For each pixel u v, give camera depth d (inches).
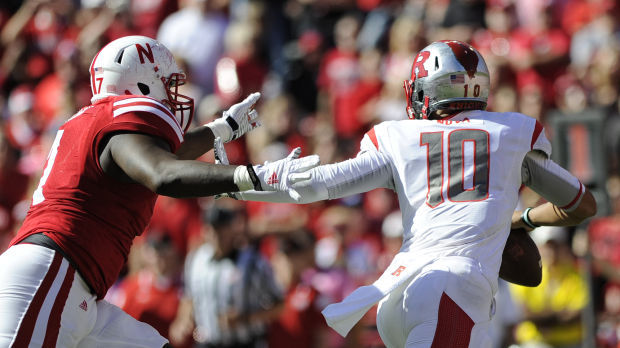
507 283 913.5
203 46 1418.6
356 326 927.0
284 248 968.9
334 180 502.0
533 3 1389.0
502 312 901.8
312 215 1088.8
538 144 523.2
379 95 1357.0
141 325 535.8
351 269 1041.5
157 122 471.8
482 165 509.0
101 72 515.8
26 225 486.6
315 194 499.8
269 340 927.7
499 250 510.9
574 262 994.7
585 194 544.1
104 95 515.2
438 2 1434.5
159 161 446.9
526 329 972.6
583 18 1387.8
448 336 485.4
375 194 1150.3
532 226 560.7
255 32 1432.1
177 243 1074.1
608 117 1218.0
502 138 514.3
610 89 1268.5
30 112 1429.6
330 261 999.0
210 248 928.3
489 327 513.3
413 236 513.0
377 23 1440.7
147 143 459.8
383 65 1392.7
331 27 1541.6
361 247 1067.3
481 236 502.9
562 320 971.9
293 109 1306.6
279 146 1261.1
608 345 986.1
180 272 972.6
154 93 523.5
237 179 437.1
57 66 1464.1
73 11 1582.2
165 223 1076.5
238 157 1239.5
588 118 858.8
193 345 931.3
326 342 941.8
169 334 944.9
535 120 529.0
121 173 477.1
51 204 482.6
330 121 1369.3
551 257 983.6
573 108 1264.8
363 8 1531.7
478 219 502.3
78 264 478.3
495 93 1284.4
